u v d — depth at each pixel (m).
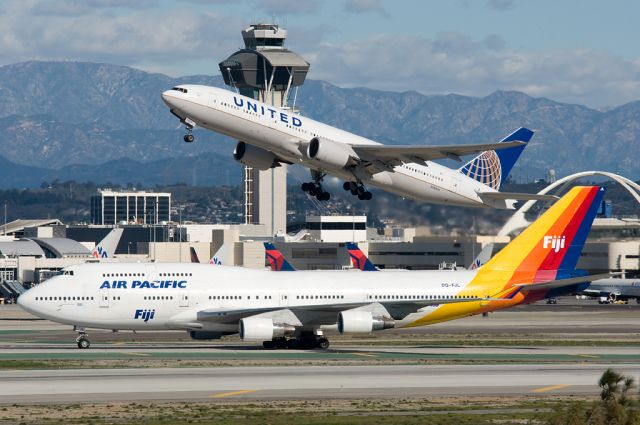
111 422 183.50
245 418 188.50
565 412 180.62
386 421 186.88
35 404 199.88
